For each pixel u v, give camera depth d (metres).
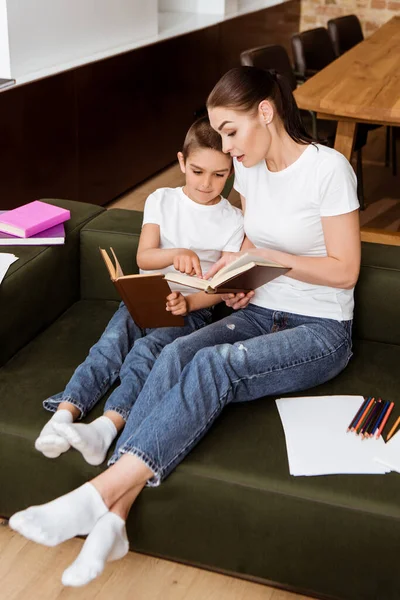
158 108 4.69
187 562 1.83
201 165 2.05
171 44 4.66
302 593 1.78
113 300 2.42
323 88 3.36
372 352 2.15
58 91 3.58
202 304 2.05
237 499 1.67
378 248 2.29
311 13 6.55
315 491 1.63
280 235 1.98
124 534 1.66
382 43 4.52
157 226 2.17
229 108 1.83
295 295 2.02
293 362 1.88
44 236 2.26
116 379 1.99
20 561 1.84
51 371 2.01
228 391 1.80
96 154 4.05
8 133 3.26
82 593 1.76
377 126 4.30
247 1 6.14
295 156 1.92
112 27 4.20
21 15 3.38
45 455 1.75
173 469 1.70
